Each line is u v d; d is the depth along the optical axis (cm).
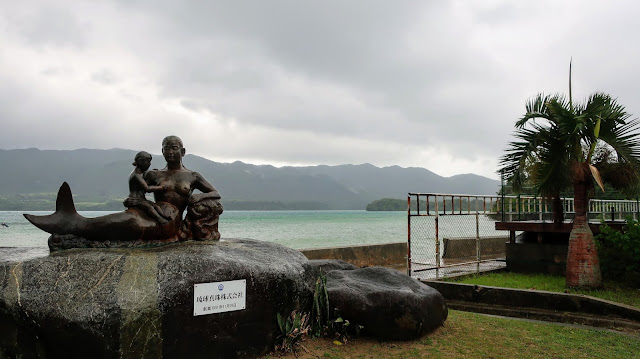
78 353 427
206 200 658
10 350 441
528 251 1158
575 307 766
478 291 873
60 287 439
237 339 517
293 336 558
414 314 599
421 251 2059
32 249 620
